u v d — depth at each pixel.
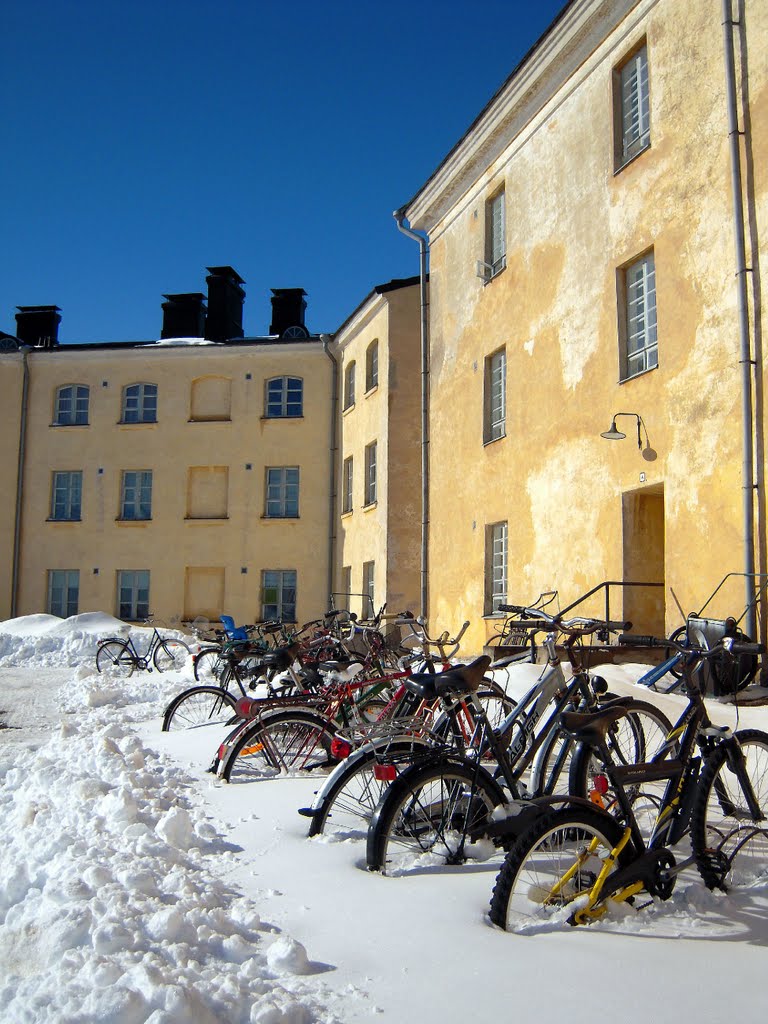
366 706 7.04
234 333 33.44
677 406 12.57
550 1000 3.05
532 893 3.79
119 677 18.62
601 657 11.62
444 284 20.95
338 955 3.43
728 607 11.39
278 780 6.46
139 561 30.81
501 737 5.05
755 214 11.41
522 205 17.31
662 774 4.21
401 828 4.55
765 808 4.70
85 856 4.47
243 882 4.33
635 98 14.32
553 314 16.02
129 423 31.39
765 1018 2.96
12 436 32.09
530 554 16.34
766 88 11.38
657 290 13.16
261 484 30.27
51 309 35.09
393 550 23.73
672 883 4.05
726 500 11.57
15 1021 2.85
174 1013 2.80
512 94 17.06
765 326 11.16
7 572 31.44
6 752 8.51
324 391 30.08
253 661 9.62
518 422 17.03
